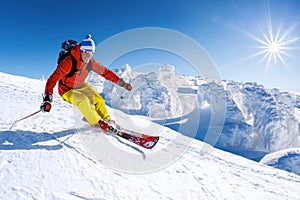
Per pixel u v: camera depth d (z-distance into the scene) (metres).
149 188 2.10
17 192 1.62
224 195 2.44
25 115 3.68
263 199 2.80
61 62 2.91
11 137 2.55
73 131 3.02
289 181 5.10
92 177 2.03
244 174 4.37
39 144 2.47
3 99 5.16
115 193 1.86
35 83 12.35
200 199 2.18
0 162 1.97
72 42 3.05
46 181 1.82
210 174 3.02
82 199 1.70
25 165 1.99
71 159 2.26
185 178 2.55
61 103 5.34
